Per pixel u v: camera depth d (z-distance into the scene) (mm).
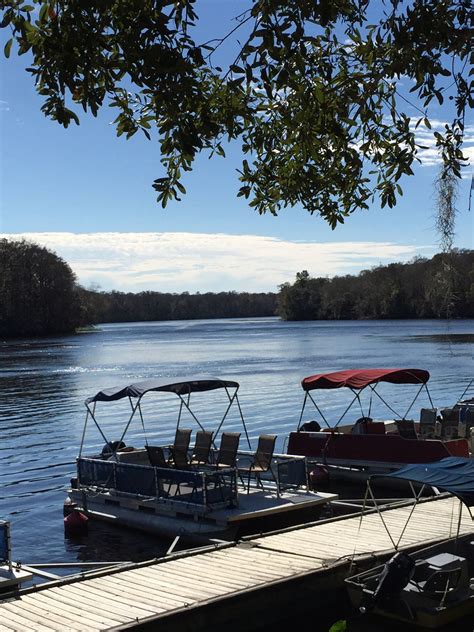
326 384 21203
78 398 43312
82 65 5770
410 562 10039
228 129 7043
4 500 20312
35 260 124188
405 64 6492
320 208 8297
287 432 30172
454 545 11211
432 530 12836
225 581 10422
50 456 26672
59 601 9773
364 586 10266
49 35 5863
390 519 13789
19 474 23766
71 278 129750
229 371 55188
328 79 7004
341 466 20266
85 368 61594
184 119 6023
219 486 14383
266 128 7715
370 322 155875
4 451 27750
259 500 15102
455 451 18703
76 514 16328
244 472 15875
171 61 5711
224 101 7102
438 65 6473
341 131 6969
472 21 6215
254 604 10000
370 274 143125
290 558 11438
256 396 41844
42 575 11414
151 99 6734
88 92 5977
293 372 53125
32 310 121625
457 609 9844
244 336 115438
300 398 40562
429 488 17938
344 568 10953
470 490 10203
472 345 74125
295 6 5699
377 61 6844
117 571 11016
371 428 21016
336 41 6957
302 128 7234
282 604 10273
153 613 9258
